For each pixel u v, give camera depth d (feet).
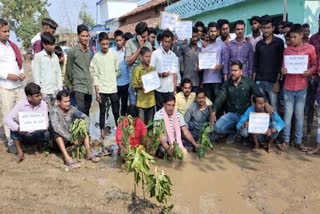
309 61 18.62
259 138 19.62
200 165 17.75
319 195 14.52
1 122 26.63
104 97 21.22
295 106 19.33
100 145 20.86
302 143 20.67
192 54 22.67
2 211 13.23
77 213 13.15
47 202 13.94
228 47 21.59
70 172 16.78
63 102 17.57
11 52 19.33
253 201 14.08
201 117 20.52
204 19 47.19
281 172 16.74
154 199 14.15
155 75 19.45
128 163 13.12
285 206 13.73
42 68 19.19
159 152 18.49
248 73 21.59
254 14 34.71
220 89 20.80
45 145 19.40
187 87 20.63
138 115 20.49
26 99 17.94
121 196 14.34
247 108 20.52
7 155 19.12
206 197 14.40
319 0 27.22
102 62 20.72
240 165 17.69
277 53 19.63
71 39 84.43
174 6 55.36
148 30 23.32
